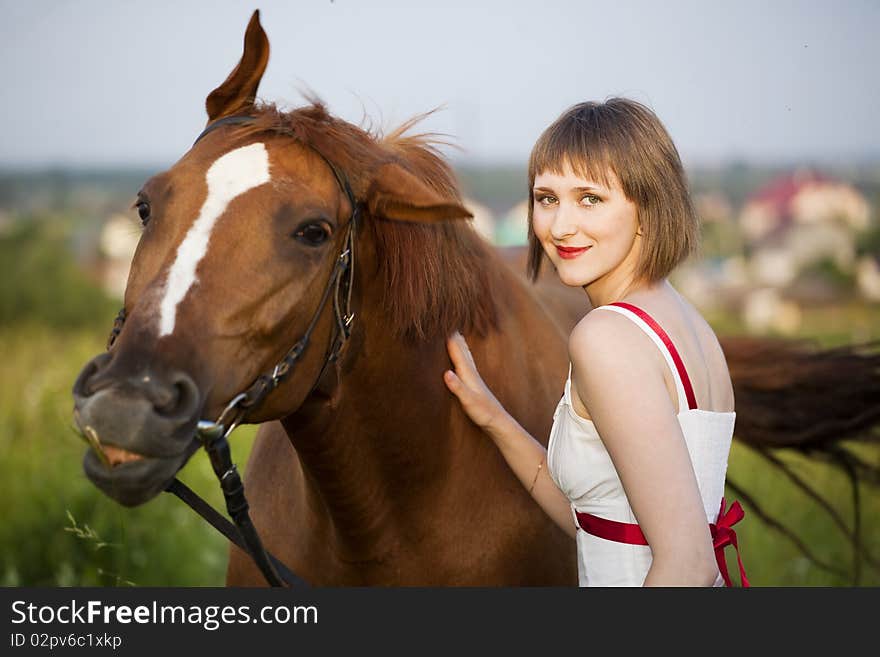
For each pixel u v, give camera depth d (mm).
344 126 1955
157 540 3920
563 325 3055
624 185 1858
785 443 3398
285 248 1733
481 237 2600
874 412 3352
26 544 3951
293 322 1771
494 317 2393
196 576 3812
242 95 1973
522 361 2490
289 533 2354
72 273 11305
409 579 2244
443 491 2215
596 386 1721
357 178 1913
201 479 4230
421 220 1909
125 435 1493
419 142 2236
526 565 2342
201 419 1636
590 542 1939
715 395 1873
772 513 4316
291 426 2014
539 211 1978
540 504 2229
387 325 2029
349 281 1891
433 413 2143
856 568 3369
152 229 1722
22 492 4188
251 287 1689
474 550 2270
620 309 1773
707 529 1665
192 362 1602
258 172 1762
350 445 2061
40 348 7348
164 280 1643
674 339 1780
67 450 4621
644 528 1682
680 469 1668
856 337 5562
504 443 2213
